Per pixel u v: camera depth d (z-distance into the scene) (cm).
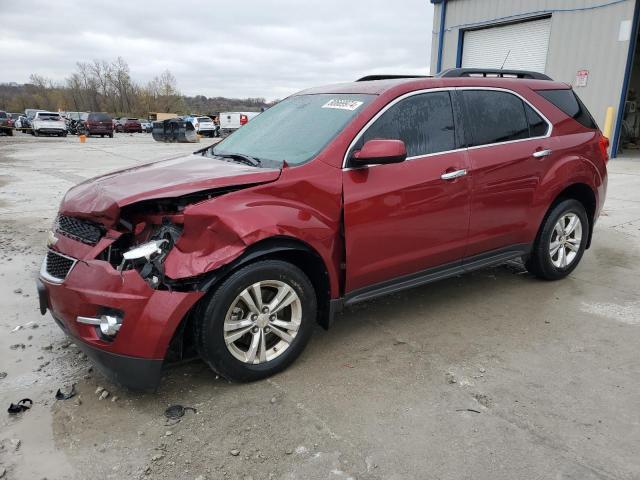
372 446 257
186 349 313
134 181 319
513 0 1542
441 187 370
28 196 927
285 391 305
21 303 434
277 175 308
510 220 425
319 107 386
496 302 441
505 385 311
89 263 283
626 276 509
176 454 251
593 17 1373
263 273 298
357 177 333
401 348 358
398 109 362
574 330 387
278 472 239
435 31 1816
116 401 294
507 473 238
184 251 279
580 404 292
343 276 340
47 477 236
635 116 1898
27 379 316
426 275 387
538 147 434
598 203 495
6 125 3603
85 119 4100
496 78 428
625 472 239
